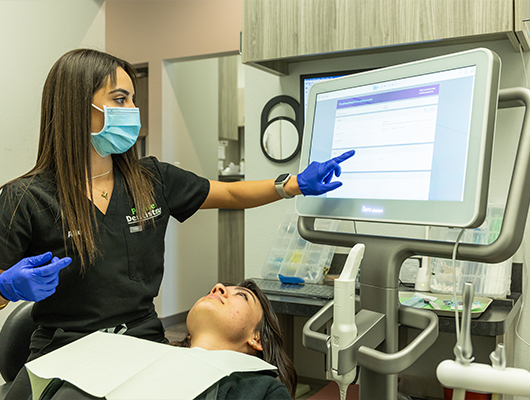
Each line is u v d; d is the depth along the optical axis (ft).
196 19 11.98
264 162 8.00
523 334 6.33
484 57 2.78
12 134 7.25
